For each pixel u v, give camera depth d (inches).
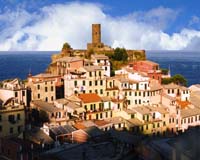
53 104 5118.1
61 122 4667.8
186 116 5516.7
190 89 6599.4
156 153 2084.2
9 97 4918.8
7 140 3897.6
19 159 3708.2
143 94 5625.0
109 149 2847.0
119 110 5280.5
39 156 2920.8
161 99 5713.6
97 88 5585.6
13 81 5123.0
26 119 4835.1
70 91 5472.4
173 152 1457.9
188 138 1428.4
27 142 3836.1
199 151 1360.7
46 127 4244.6
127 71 6210.6
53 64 6599.4
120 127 4928.6
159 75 6801.2
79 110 4948.3
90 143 3097.9
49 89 5408.5
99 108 5206.7
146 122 5128.0
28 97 5172.2
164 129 5329.7
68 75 5541.3
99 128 4507.9
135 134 4795.8
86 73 5502.0
